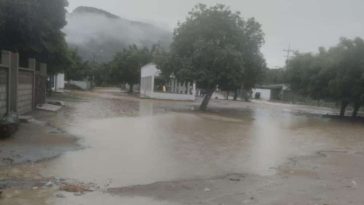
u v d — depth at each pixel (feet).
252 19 128.26
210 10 124.67
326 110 183.83
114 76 263.08
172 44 129.08
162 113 98.63
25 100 71.77
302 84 147.23
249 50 127.13
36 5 96.07
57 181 29.76
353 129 90.12
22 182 28.84
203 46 119.34
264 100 269.64
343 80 124.06
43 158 36.94
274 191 30.60
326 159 47.01
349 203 28.32
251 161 42.52
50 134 50.96
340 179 36.24
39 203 24.66
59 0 103.40
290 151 51.52
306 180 35.06
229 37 123.44
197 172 35.68
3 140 44.01
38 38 103.30
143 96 190.49
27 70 72.18
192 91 180.75
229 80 120.57
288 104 232.12
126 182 30.86
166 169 36.06
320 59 140.26
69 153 40.27
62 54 130.72
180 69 123.34
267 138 63.26
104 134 55.11
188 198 27.58
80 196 26.58
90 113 85.35
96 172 33.40
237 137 61.62
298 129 82.23
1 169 32.04
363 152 54.75
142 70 213.05
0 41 98.43
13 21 93.97
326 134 76.13
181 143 51.67
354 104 132.57
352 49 122.11
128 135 55.83
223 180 33.32
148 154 42.63
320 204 27.68
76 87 261.24
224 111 127.03
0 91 54.39
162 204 25.96
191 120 85.35
